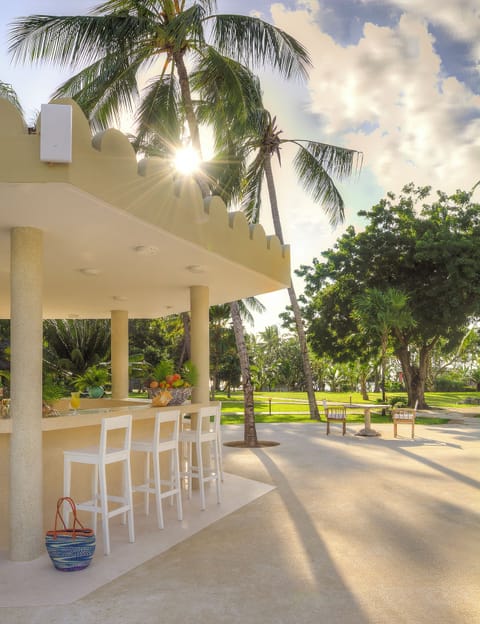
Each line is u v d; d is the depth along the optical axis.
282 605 3.79
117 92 11.48
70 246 5.79
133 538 5.26
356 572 4.43
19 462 4.83
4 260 6.37
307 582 4.21
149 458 7.04
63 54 10.48
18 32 10.23
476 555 4.86
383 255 22.80
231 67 11.36
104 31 10.11
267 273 7.68
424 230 22.38
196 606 3.78
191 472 7.15
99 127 11.83
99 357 20.56
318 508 6.57
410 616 3.61
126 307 10.55
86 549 4.52
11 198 4.24
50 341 20.34
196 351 8.27
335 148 14.99
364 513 6.32
